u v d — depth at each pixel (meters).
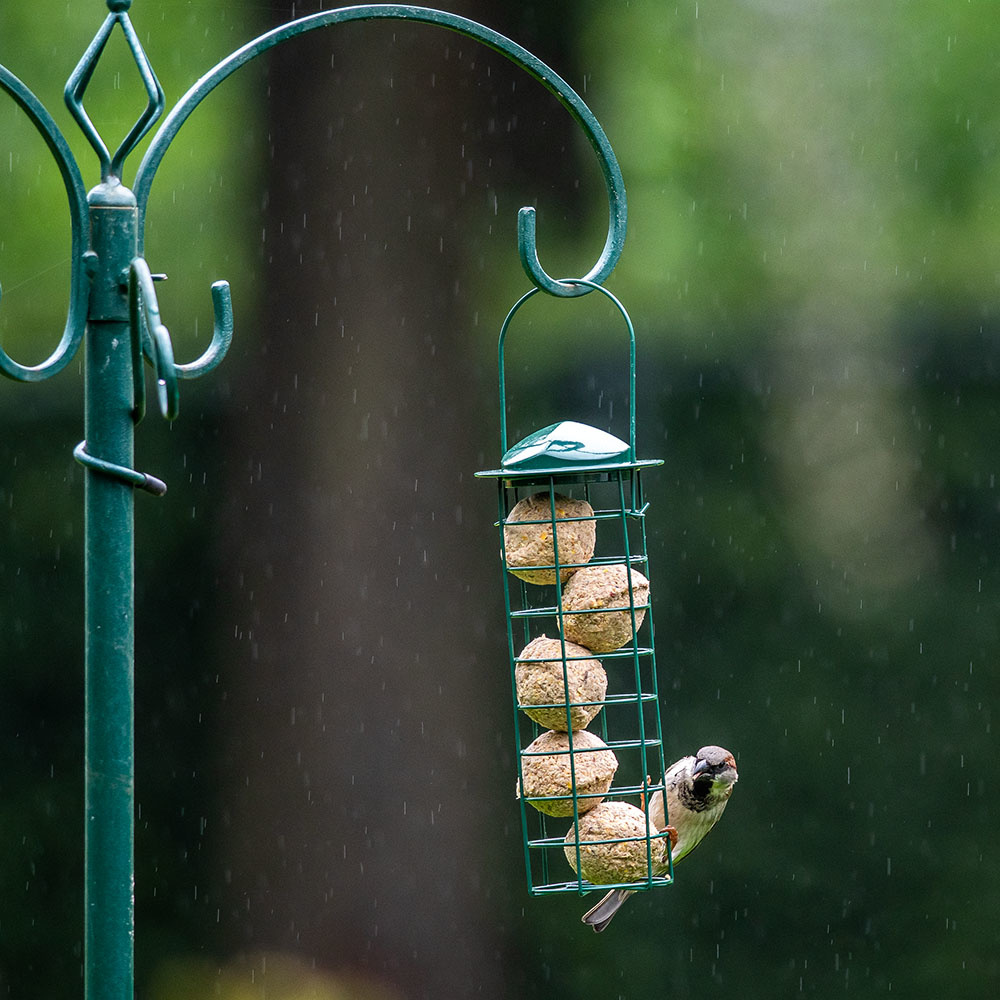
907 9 19.14
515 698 7.68
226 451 14.76
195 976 15.07
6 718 15.95
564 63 15.02
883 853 16.33
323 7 14.16
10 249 17.20
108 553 6.05
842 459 16.77
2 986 15.81
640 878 7.59
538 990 15.73
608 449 7.25
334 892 14.40
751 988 16.08
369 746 14.31
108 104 17.50
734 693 16.34
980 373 16.91
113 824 6.02
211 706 15.41
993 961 16.05
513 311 7.10
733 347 17.06
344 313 14.23
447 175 14.26
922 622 16.44
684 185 18.53
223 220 16.77
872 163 18.64
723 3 18.88
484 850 14.53
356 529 14.26
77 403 15.93
